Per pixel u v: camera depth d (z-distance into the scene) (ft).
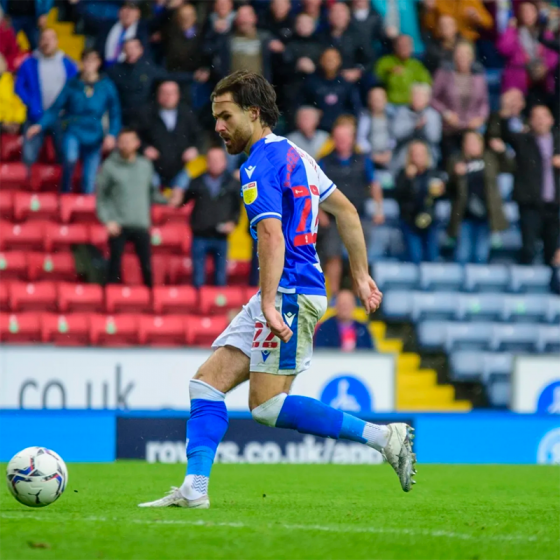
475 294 152.97
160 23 155.94
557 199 154.10
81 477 91.45
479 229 152.66
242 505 64.28
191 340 144.87
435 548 43.83
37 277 148.97
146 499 68.69
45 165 156.35
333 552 42.29
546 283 155.22
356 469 107.65
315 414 56.44
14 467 58.03
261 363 55.93
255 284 148.87
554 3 168.55
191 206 154.81
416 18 165.27
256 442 119.44
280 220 54.39
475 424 125.08
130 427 117.39
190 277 152.66
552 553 43.04
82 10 160.56
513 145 152.46
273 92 57.77
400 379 148.36
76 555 40.50
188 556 40.63
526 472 107.34
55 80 151.64
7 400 121.80
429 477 98.78
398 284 151.64
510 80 164.25
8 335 140.97
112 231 142.10
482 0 167.94
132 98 150.92
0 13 158.10
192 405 58.59
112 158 141.69
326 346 136.05
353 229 59.72
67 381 122.93
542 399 135.74
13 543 43.39
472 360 149.79
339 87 154.71
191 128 150.41
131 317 143.74
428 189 149.89
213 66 154.92
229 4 155.12
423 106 155.12
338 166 146.92
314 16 155.63
